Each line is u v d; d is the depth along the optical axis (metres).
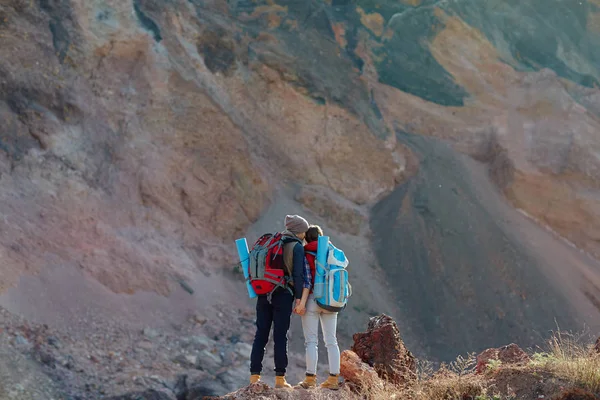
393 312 22.25
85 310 16.12
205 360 16.25
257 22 28.81
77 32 22.09
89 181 19.77
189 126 23.22
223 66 26.00
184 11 26.02
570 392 4.30
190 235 21.39
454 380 5.00
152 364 15.24
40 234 17.27
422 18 32.16
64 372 13.46
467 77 31.69
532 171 27.91
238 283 21.05
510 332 21.58
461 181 28.17
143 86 22.94
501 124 30.25
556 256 25.22
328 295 5.46
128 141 21.58
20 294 15.25
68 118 20.52
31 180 18.45
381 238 25.22
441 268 23.61
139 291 17.98
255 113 26.45
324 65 28.70
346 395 5.07
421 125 30.48
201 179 22.61
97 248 18.23
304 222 5.64
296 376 16.69
